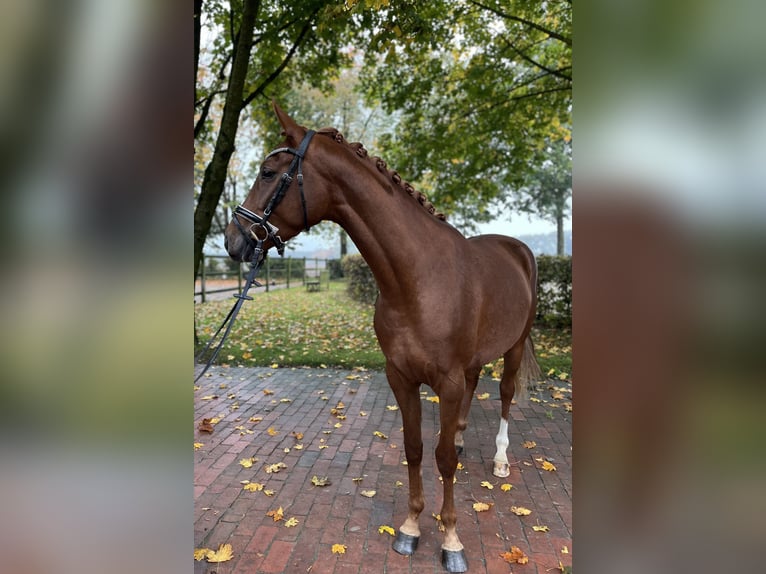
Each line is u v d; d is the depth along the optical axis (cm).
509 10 573
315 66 609
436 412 391
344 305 1041
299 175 172
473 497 258
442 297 185
